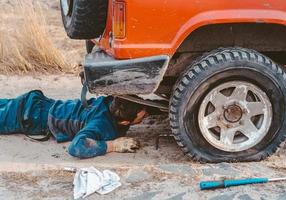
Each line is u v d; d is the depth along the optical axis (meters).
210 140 5.29
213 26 5.21
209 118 5.26
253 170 5.25
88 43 6.00
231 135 5.30
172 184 5.11
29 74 7.89
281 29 5.31
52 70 8.03
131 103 5.64
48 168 5.38
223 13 5.01
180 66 5.38
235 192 4.99
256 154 5.35
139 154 5.60
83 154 5.48
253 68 5.16
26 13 8.28
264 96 5.25
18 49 8.10
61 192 5.03
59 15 11.38
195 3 5.00
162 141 5.85
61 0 5.88
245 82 5.20
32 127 6.02
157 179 5.17
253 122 5.35
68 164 5.44
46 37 8.16
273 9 5.04
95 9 5.23
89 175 5.08
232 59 5.13
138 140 5.82
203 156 5.32
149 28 5.01
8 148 5.75
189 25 5.02
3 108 6.07
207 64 5.13
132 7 4.98
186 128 5.25
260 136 5.32
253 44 5.36
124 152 5.61
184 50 5.30
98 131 5.61
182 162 5.43
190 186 5.08
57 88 7.48
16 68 7.97
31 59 8.08
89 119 5.75
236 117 5.27
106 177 5.09
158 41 5.03
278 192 4.99
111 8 5.10
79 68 8.09
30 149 5.74
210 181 5.08
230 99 5.24
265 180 5.07
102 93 5.11
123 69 5.04
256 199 4.90
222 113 5.25
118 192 5.00
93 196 4.96
